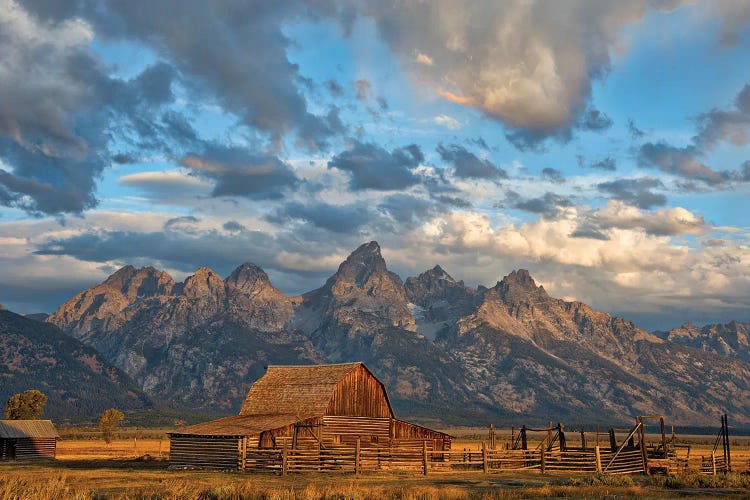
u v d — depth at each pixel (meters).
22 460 86.31
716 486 50.12
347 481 52.47
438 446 82.00
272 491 39.84
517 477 57.81
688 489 47.91
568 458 63.81
